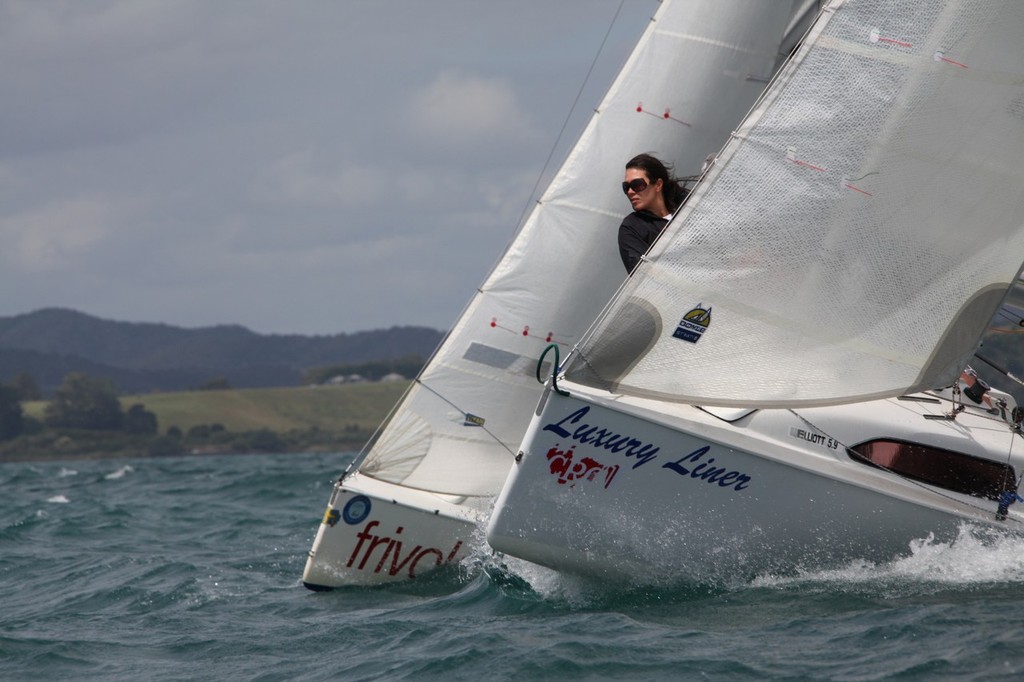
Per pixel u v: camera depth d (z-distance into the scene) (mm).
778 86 24609
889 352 25078
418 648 23250
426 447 31688
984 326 25469
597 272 31688
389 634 24797
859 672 19672
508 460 32000
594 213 31719
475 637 23344
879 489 25969
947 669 19484
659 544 25562
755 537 25719
